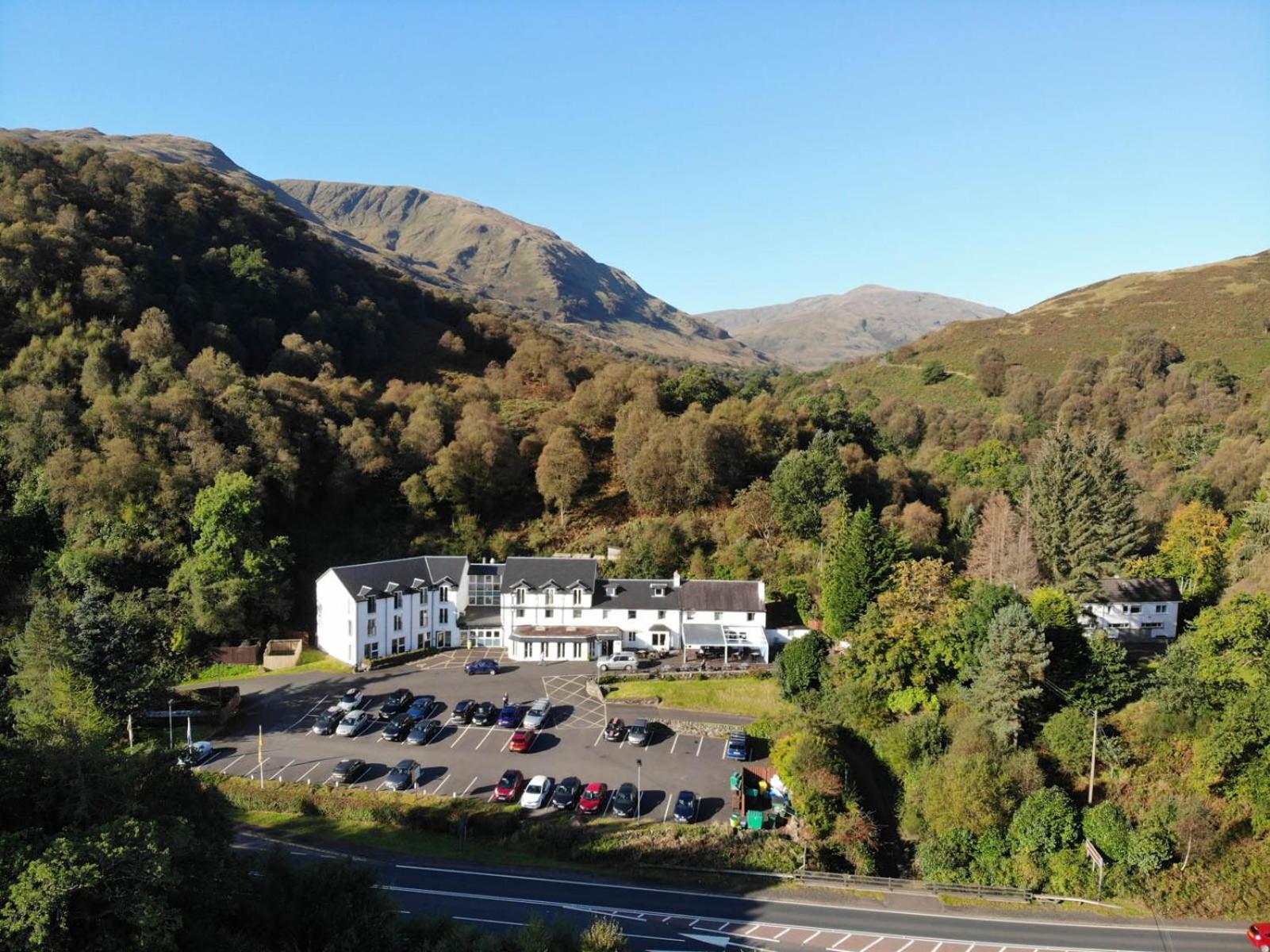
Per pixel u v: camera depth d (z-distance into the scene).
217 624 77.25
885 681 61.25
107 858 24.75
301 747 60.50
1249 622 53.59
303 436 97.50
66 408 90.12
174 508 83.81
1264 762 46.91
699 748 61.72
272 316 134.50
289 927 32.06
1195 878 46.03
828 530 92.31
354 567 81.38
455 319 175.00
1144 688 57.69
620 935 35.84
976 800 48.91
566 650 80.94
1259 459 108.06
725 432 106.25
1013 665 54.47
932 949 40.31
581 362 157.75
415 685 73.25
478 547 95.94
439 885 43.44
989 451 126.31
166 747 58.22
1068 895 45.88
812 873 46.41
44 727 32.22
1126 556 88.38
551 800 52.69
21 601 76.94
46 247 107.38
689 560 93.06
